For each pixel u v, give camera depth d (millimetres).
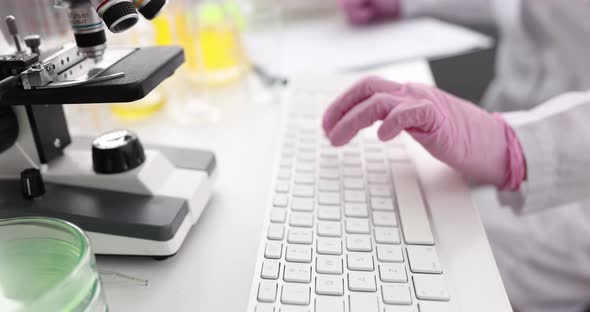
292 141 676
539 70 1107
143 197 521
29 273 399
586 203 901
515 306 924
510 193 682
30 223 394
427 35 1196
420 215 515
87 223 490
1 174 561
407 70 906
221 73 967
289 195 554
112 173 527
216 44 950
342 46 1156
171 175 558
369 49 1120
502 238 926
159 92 859
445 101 651
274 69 1028
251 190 615
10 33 520
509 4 1147
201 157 595
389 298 413
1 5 681
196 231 544
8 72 495
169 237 485
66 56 522
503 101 1189
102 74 498
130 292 462
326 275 439
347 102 658
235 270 485
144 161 548
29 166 550
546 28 1067
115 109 843
